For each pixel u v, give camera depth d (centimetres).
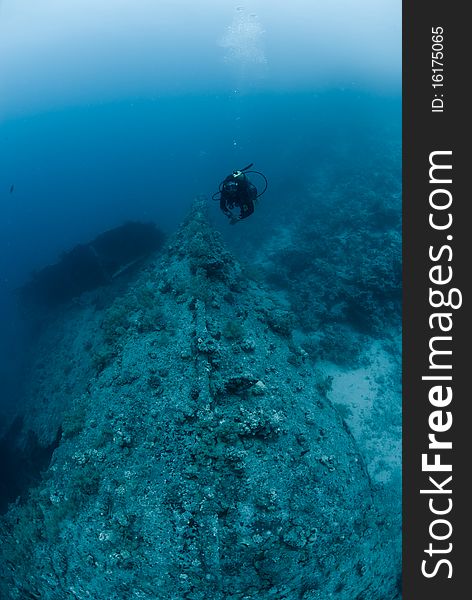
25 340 2033
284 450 812
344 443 957
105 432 855
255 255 2212
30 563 848
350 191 2639
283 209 2666
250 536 687
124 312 1203
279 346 1099
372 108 5038
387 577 877
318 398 1034
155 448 778
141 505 720
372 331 1543
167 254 1445
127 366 978
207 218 1686
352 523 815
